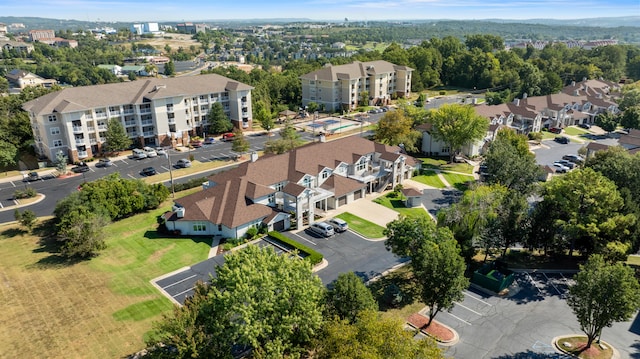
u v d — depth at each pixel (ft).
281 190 247.91
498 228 186.91
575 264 198.29
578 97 490.90
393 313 162.09
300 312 123.85
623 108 484.33
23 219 221.46
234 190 228.84
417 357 108.58
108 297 168.66
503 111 427.33
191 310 123.54
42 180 297.94
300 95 572.92
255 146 382.83
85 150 337.31
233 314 120.37
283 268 130.41
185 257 199.41
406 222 169.58
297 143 332.19
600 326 135.64
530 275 189.57
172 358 113.80
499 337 150.10
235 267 132.67
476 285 181.27
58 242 212.23
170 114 375.04
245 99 425.69
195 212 219.61
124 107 358.43
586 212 189.57
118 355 138.72
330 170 265.13
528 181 254.68
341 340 112.37
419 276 149.48
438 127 340.39
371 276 186.60
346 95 533.96
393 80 608.60
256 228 220.64
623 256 177.58
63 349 141.59
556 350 143.95
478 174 320.09
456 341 147.43
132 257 199.00
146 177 303.68
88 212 207.82
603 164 230.68
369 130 435.12
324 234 221.66
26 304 164.35
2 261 194.08
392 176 286.05
